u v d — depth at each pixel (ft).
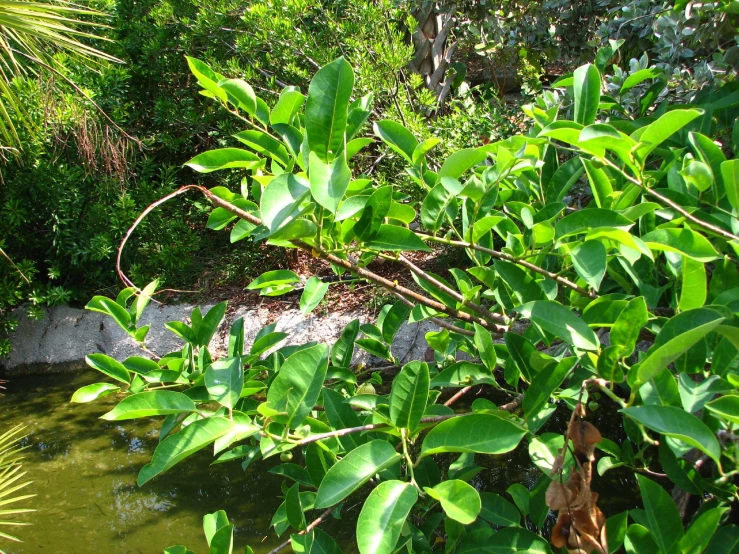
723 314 4.43
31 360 18.13
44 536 11.03
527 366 5.48
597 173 6.09
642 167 5.27
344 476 4.18
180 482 12.39
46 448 14.10
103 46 19.11
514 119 15.64
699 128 6.97
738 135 6.45
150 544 10.65
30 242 18.38
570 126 5.42
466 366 6.25
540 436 5.30
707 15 8.59
